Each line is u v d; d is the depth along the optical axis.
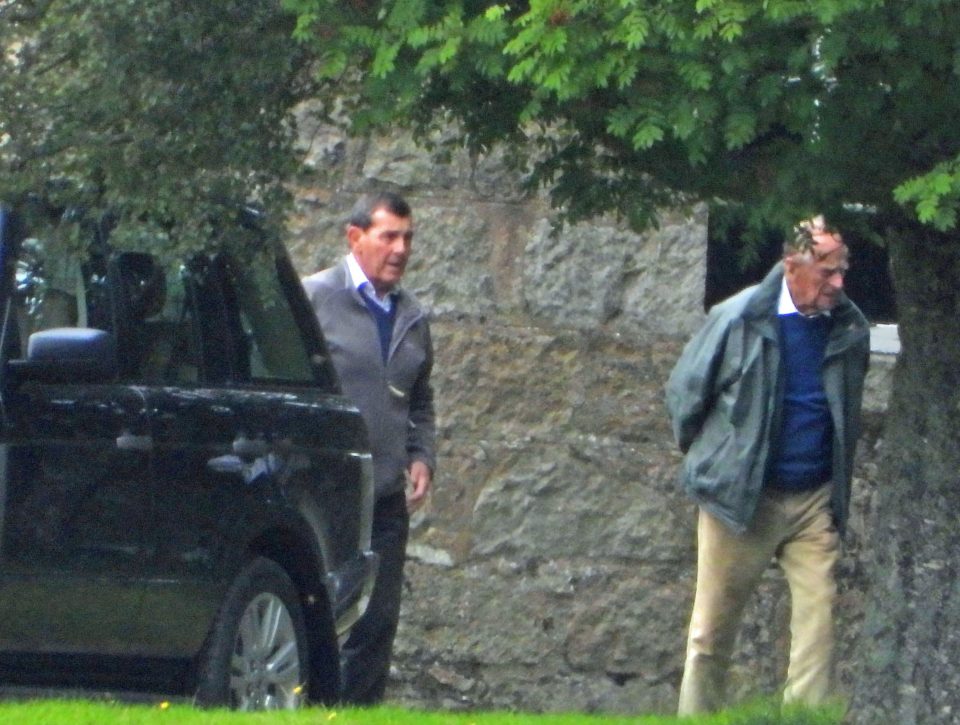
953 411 20.41
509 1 17.47
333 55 17.67
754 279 36.97
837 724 23.02
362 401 29.73
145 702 23.12
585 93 16.58
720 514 30.45
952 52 16.11
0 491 20.25
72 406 21.47
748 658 35.84
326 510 26.11
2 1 19.77
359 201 30.80
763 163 17.92
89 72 19.50
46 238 21.22
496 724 23.02
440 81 18.36
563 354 36.16
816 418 30.59
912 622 20.72
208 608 23.28
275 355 26.38
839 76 16.52
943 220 16.08
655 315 36.34
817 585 30.70
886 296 36.72
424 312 33.34
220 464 23.58
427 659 35.94
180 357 23.94
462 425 36.00
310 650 26.36
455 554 35.94
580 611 36.00
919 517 20.67
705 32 15.61
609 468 36.09
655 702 36.03
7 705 20.78
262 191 20.47
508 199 36.25
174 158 19.83
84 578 21.38
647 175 19.52
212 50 19.45
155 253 20.38
